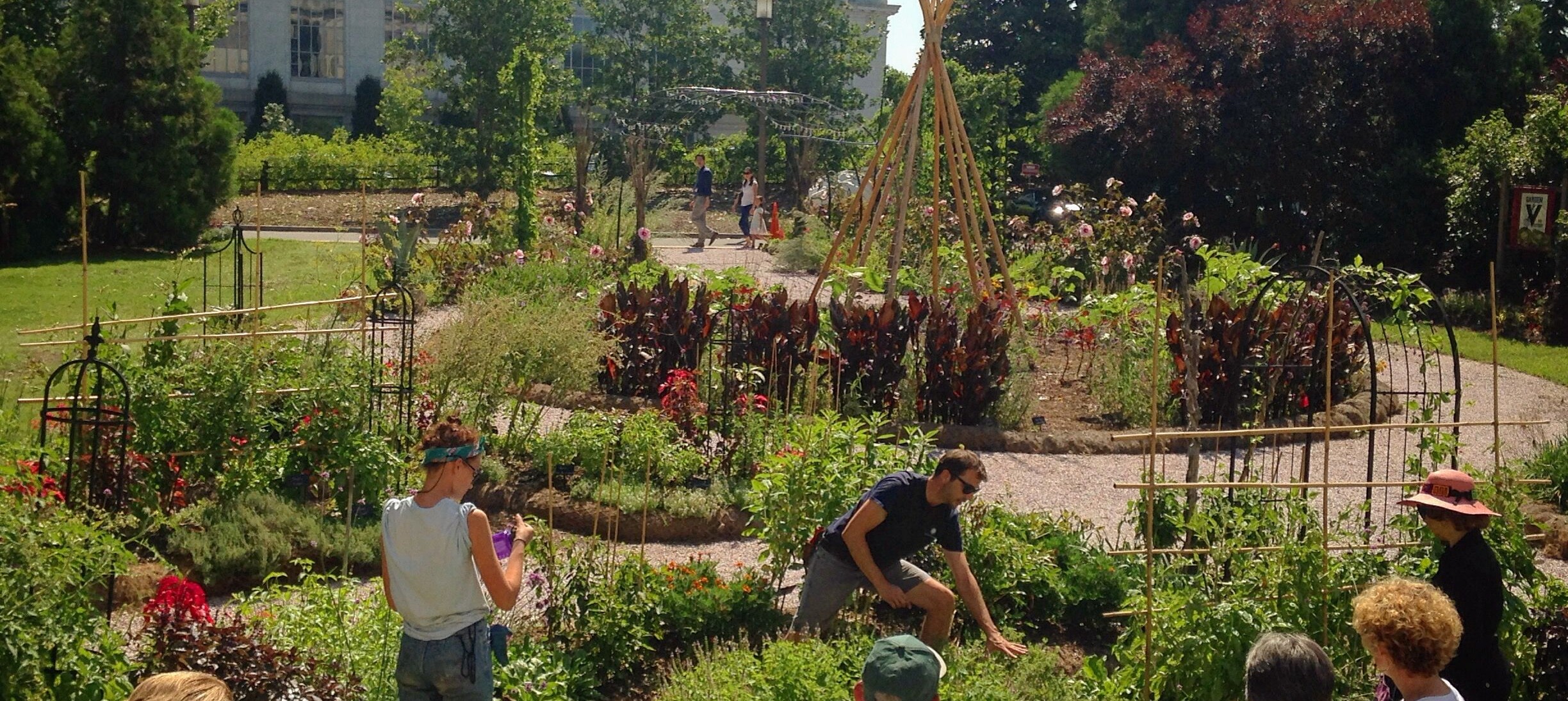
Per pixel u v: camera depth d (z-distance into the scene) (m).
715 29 37.06
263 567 6.99
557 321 10.23
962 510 6.94
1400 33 22.98
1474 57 23.22
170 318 8.55
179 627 4.68
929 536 5.37
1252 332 11.11
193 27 30.56
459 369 9.38
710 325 11.60
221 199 24.77
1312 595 5.30
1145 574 6.18
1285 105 23.11
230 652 4.62
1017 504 8.97
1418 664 3.71
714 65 36.78
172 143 23.70
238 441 7.95
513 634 5.53
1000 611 6.35
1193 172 24.31
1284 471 9.88
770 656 4.81
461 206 31.12
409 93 36.41
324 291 17.14
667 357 11.51
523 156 21.12
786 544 6.33
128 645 5.08
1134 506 6.81
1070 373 13.41
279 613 5.14
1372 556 5.49
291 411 8.40
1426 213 22.39
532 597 6.26
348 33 50.91
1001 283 13.88
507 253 19.47
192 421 7.95
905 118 13.28
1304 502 5.86
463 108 34.94
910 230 19.62
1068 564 6.76
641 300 11.78
